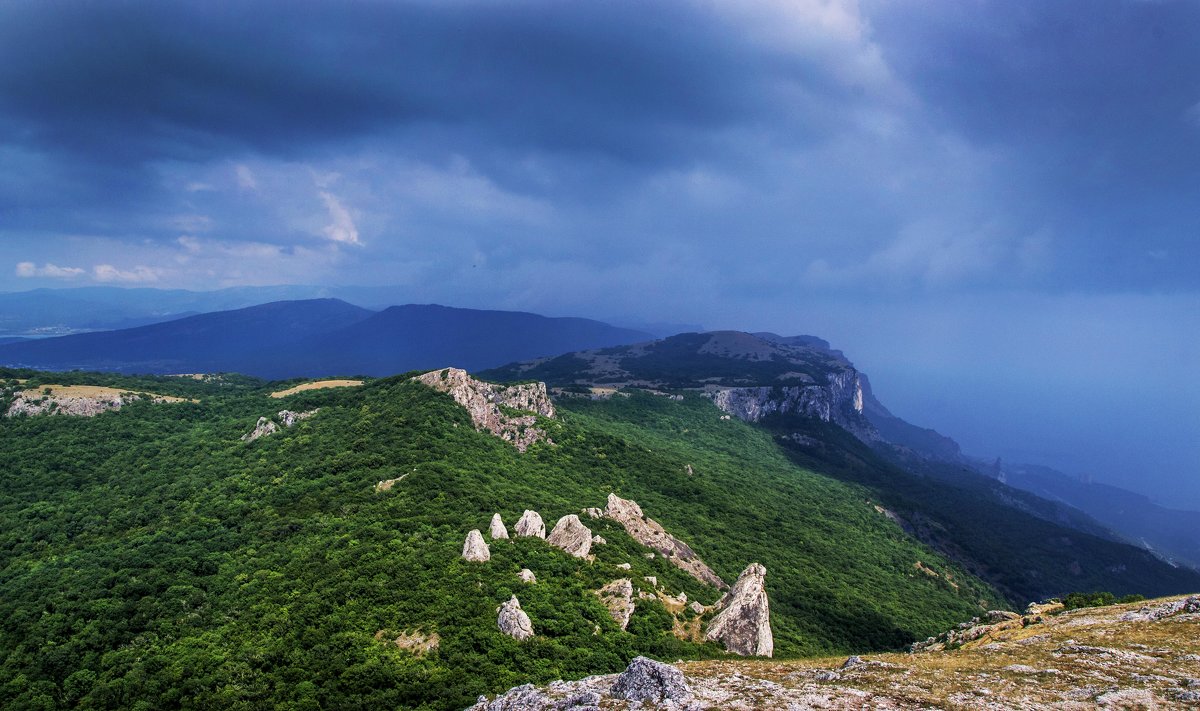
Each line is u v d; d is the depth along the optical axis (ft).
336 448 499.92
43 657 251.19
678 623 302.45
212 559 330.95
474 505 408.26
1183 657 152.76
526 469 550.77
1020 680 142.82
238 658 239.30
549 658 238.48
